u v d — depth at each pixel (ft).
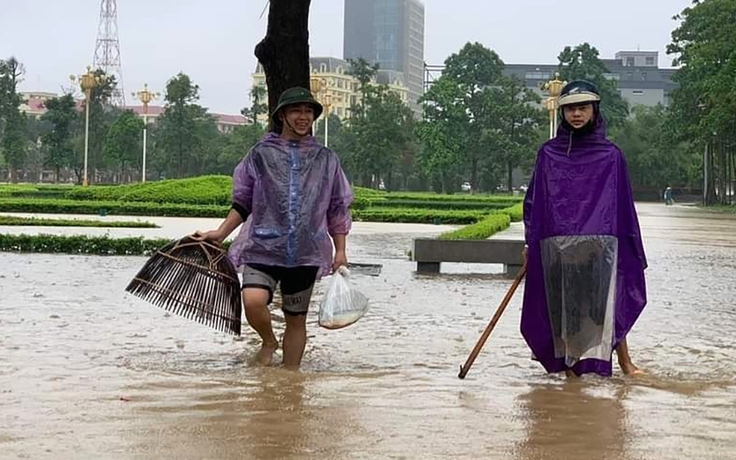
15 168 316.40
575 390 20.38
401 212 128.36
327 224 22.31
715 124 183.01
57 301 35.96
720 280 50.75
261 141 22.08
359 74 293.02
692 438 16.08
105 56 374.43
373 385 20.35
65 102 292.20
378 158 273.75
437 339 28.12
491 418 17.39
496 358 24.80
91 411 17.31
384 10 608.19
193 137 296.10
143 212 130.72
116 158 288.10
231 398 18.63
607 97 309.22
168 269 22.35
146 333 28.07
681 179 316.40
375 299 39.58
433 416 17.42
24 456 14.21
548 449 15.21
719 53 185.16
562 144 22.16
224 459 14.23
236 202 22.08
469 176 331.36
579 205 21.85
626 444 15.62
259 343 26.43
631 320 22.03
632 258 22.13
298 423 16.60
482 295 42.34
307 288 22.22
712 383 21.61
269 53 46.70
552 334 22.06
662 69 485.15
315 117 22.08
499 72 280.51
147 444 15.02
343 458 14.39
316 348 25.91
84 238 63.41
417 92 634.84
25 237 63.82
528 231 22.24
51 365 22.29
